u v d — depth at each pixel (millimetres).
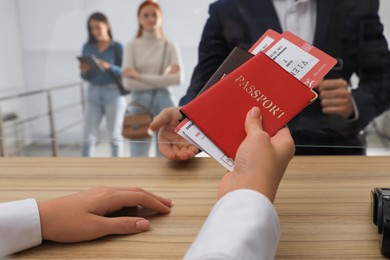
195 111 370
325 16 706
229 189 311
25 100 1845
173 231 389
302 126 620
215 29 668
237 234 266
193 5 1309
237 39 648
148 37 1434
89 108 1652
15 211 364
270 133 357
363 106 698
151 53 1401
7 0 2115
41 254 356
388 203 361
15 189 484
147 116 927
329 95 667
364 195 458
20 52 2135
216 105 371
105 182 506
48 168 554
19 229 357
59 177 523
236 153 334
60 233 366
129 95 1403
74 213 376
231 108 370
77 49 2291
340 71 721
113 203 405
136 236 382
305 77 388
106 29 2107
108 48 1971
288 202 441
